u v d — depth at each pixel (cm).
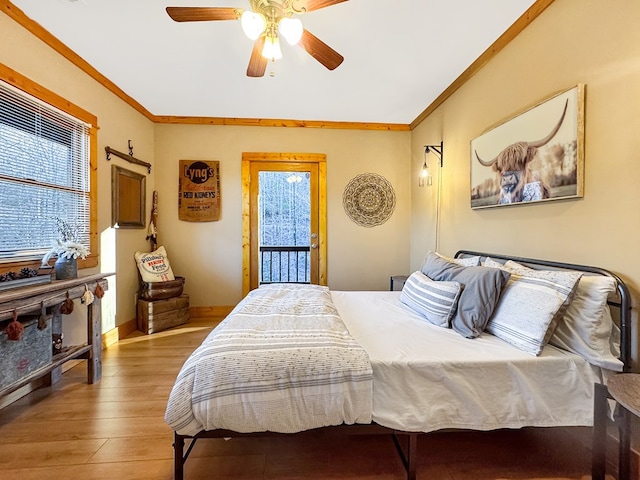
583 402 137
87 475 140
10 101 195
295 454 155
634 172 138
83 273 258
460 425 134
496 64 232
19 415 184
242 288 404
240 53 246
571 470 145
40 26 211
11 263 195
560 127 171
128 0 188
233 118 394
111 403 197
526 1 190
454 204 299
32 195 212
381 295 274
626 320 137
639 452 115
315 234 414
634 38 137
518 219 210
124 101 322
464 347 151
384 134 414
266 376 127
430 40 229
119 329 313
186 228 397
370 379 131
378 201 415
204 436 129
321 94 324
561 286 149
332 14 200
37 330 184
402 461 145
